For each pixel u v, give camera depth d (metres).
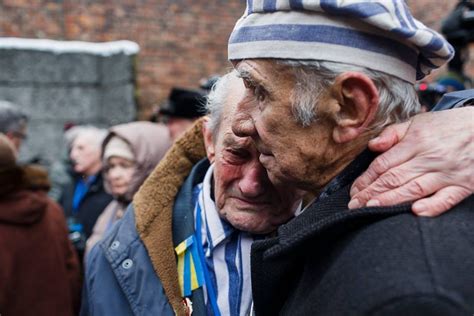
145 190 1.40
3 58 5.06
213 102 1.25
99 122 5.43
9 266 2.30
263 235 1.27
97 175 3.39
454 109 0.90
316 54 0.86
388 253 0.79
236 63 0.97
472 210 0.84
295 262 0.97
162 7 5.38
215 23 5.50
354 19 0.85
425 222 0.81
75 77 5.31
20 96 5.13
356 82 0.85
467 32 2.77
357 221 0.85
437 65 0.93
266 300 1.02
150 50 5.34
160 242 1.32
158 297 1.28
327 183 0.94
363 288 0.79
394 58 0.87
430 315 0.73
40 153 5.20
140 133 2.69
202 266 1.29
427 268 0.76
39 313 2.35
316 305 0.86
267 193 1.21
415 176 0.84
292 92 0.88
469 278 0.75
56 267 2.43
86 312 1.42
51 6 5.27
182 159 1.42
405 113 0.91
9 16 5.16
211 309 1.27
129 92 5.05
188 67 5.44
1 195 2.35
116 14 5.35
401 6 0.87
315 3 0.84
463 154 0.84
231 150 1.20
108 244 1.38
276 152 0.92
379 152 0.89
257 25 0.91
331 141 0.90
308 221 0.93
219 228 1.29
